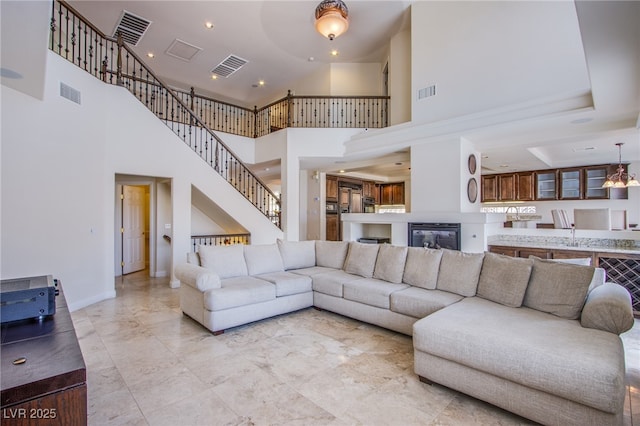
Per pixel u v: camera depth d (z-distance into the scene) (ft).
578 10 6.02
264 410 6.36
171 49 21.98
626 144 18.33
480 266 9.87
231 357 8.73
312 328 11.03
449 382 6.90
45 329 4.78
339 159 22.04
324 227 28.66
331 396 6.86
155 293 15.78
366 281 11.95
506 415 6.27
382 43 21.61
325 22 15.25
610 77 8.71
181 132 19.48
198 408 6.41
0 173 10.04
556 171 25.73
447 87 16.15
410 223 17.03
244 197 19.98
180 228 17.38
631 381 7.43
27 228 10.90
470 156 16.76
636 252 12.16
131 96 15.60
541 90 13.21
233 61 23.81
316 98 22.39
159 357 8.72
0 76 9.42
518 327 6.95
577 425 5.35
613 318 6.60
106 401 6.63
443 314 7.95
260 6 17.38
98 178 14.11
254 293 11.12
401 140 17.85
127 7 17.40
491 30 14.64
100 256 14.29
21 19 6.34
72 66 12.80
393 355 8.87
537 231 15.74
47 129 11.62
